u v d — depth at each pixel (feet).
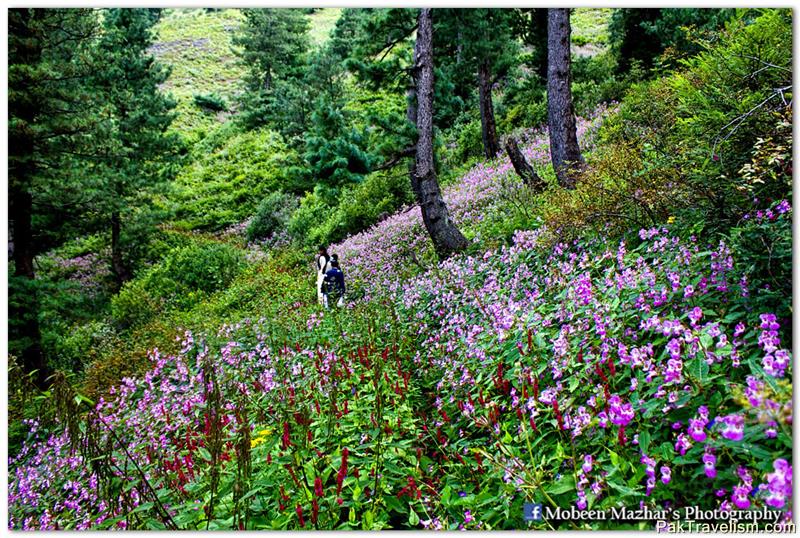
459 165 61.77
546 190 28.48
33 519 15.17
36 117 37.76
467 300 19.95
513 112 63.67
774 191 12.23
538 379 11.99
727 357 8.81
